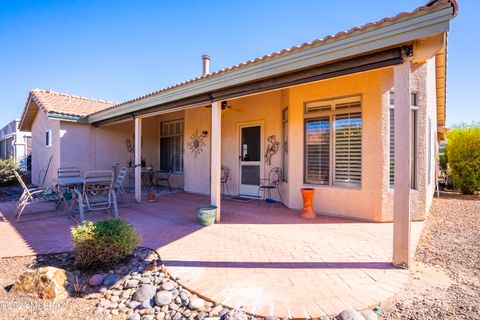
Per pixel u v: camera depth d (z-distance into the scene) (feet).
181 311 7.85
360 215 17.43
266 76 14.24
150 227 15.84
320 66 12.66
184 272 9.84
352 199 17.75
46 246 12.72
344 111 18.13
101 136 31.89
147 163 35.53
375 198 16.90
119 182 23.35
